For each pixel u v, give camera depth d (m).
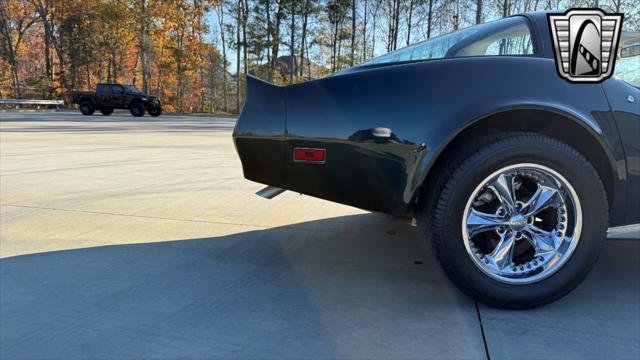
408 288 2.39
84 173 5.57
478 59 2.10
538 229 2.15
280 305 2.18
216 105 46.72
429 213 2.10
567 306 2.18
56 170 5.75
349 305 2.19
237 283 2.45
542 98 2.01
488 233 2.20
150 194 4.53
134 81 47.31
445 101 2.03
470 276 2.07
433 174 2.11
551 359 1.73
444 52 2.34
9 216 3.71
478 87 2.03
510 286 2.09
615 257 2.83
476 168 2.00
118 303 2.20
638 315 2.09
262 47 37.38
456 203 2.03
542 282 2.09
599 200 2.05
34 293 2.30
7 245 3.03
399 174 2.07
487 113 1.99
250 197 4.45
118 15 39.75
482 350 1.79
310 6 36.78
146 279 2.49
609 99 2.08
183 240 3.17
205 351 1.78
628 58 2.26
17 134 10.74
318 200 4.38
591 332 1.93
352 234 3.33
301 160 2.14
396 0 35.50
